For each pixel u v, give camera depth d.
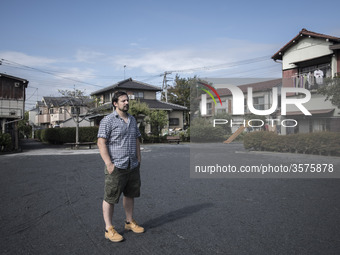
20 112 18.52
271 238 3.00
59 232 3.31
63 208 4.34
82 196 5.12
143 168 8.42
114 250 2.79
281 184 5.88
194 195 5.03
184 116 33.81
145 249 2.80
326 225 3.36
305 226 3.34
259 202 4.48
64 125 33.69
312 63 15.43
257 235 3.10
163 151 14.73
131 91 30.62
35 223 3.65
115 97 3.11
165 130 28.06
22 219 3.82
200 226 3.43
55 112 39.38
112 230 3.05
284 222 3.50
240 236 3.08
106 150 3.00
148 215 3.92
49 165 9.66
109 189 3.01
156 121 23.50
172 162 9.80
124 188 3.25
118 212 4.10
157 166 8.82
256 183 6.02
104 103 31.67
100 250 2.79
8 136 16.67
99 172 7.93
